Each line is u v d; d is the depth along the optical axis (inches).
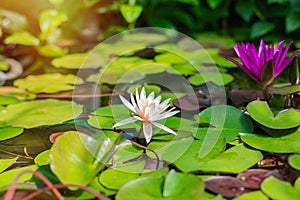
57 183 65.1
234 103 75.5
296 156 66.6
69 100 77.5
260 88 79.6
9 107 75.9
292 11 98.8
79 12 107.0
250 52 71.8
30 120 73.4
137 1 101.3
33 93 79.4
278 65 71.9
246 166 66.0
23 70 87.2
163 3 106.0
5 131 71.7
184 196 62.3
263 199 63.1
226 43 95.9
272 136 68.9
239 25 110.4
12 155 69.1
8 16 98.8
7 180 65.6
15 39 92.3
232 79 81.1
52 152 64.7
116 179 65.1
